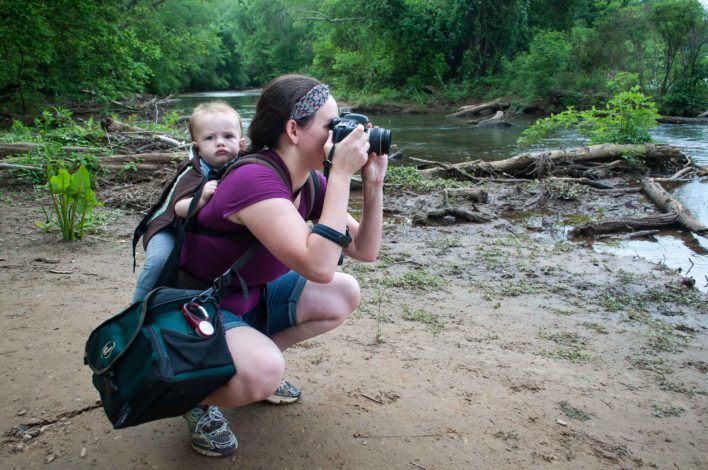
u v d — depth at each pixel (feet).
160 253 7.00
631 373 10.35
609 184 30.35
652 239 20.58
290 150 6.75
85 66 56.44
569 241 20.31
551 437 8.14
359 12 107.04
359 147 6.47
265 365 6.33
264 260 6.93
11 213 21.81
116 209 23.53
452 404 8.87
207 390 5.93
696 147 44.04
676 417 8.86
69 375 9.48
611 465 7.58
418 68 103.14
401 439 7.91
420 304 13.66
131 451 7.52
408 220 23.27
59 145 28.86
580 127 41.42
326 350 10.71
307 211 7.50
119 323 6.27
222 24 200.75
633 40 81.25
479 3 96.63
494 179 31.07
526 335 11.99
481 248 18.81
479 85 97.55
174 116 47.16
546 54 81.15
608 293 14.79
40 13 48.03
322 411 8.54
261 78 196.13
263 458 7.42
